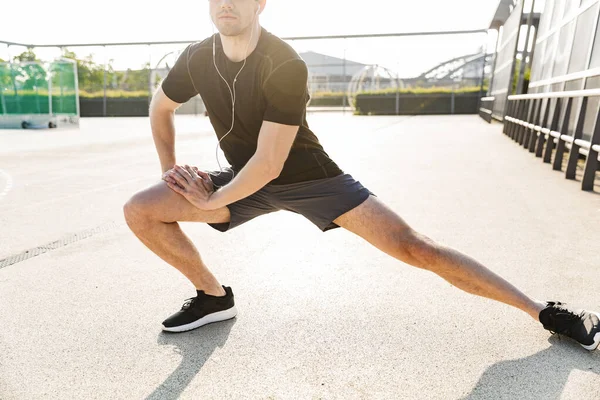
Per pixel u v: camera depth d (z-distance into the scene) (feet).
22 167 21.21
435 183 15.78
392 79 82.12
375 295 7.30
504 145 27.40
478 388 5.01
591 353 5.61
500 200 13.26
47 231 11.06
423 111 79.51
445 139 31.63
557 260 8.64
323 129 42.98
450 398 4.86
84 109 87.76
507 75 46.11
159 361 5.62
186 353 5.79
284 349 5.84
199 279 6.26
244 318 6.66
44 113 51.29
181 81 5.91
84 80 86.84
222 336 6.18
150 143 32.91
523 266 8.39
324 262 8.75
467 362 5.49
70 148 29.53
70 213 12.73
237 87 5.23
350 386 5.08
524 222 11.09
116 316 6.78
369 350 5.78
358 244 9.70
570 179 16.30
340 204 5.63
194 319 6.34
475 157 21.97
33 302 7.27
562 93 18.12
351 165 19.92
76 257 9.27
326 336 6.13
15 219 12.16
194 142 33.19
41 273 8.46
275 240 10.11
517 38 41.52
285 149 5.07
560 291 7.34
